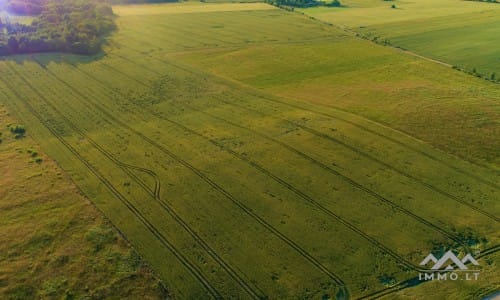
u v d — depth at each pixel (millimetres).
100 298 24969
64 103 51875
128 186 35406
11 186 34938
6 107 50750
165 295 25359
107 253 28312
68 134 44219
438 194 34188
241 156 39625
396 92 54594
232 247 28953
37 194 34062
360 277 26562
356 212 32219
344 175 36656
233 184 35531
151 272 26953
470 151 40125
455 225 30906
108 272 26812
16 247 28562
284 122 46250
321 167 37812
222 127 45281
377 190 34656
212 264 27594
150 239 29656
